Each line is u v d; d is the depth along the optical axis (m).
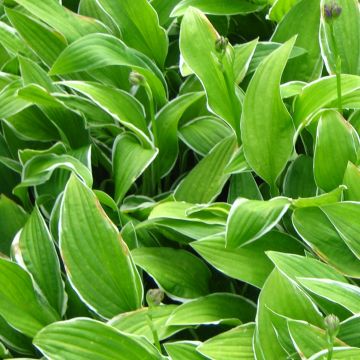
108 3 1.32
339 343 0.98
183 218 1.10
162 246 1.17
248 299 1.09
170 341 1.10
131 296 1.07
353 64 1.25
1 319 1.10
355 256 1.07
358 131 1.19
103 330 0.99
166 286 1.09
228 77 1.15
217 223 1.10
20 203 1.28
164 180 1.30
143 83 1.16
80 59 1.22
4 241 1.19
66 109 1.24
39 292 1.09
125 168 1.19
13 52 1.32
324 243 1.08
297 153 1.29
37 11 1.29
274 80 1.14
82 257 1.06
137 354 0.98
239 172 1.17
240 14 1.42
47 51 1.31
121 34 1.32
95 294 1.06
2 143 1.30
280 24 1.31
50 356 0.97
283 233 1.11
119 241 1.07
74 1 1.48
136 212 1.18
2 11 1.43
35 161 1.21
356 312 1.00
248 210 1.06
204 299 1.07
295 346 0.96
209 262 1.07
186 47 1.19
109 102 1.20
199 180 1.20
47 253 1.11
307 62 1.29
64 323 0.99
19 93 1.20
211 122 1.26
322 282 1.01
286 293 1.01
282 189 1.22
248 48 1.28
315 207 1.09
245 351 1.00
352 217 1.06
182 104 1.23
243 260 1.08
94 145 1.28
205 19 1.20
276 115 1.14
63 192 1.12
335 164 1.12
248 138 1.14
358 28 1.25
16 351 1.11
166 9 1.39
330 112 1.13
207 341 1.00
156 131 1.22
